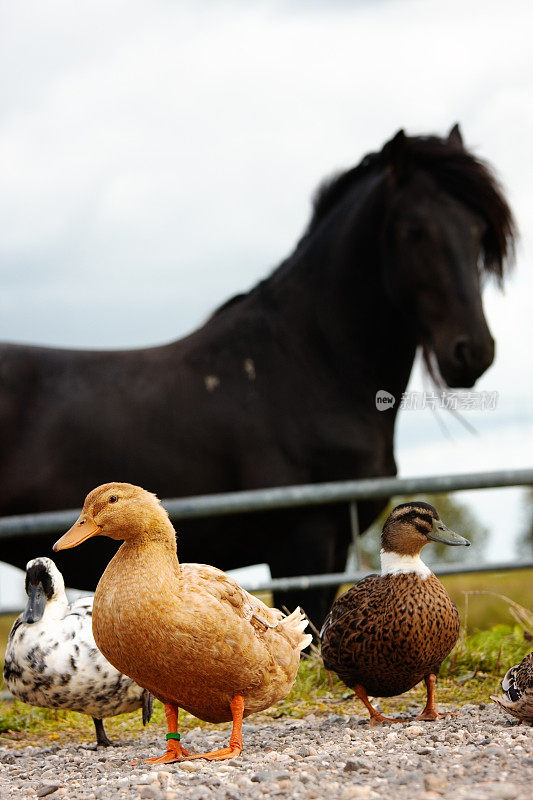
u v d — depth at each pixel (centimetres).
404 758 289
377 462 394
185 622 297
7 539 394
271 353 394
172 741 308
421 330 390
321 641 346
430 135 402
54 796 287
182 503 374
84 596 355
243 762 297
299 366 393
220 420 388
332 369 394
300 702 358
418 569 329
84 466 386
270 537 391
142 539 302
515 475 393
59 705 340
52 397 391
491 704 339
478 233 389
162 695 307
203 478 388
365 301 394
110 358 398
